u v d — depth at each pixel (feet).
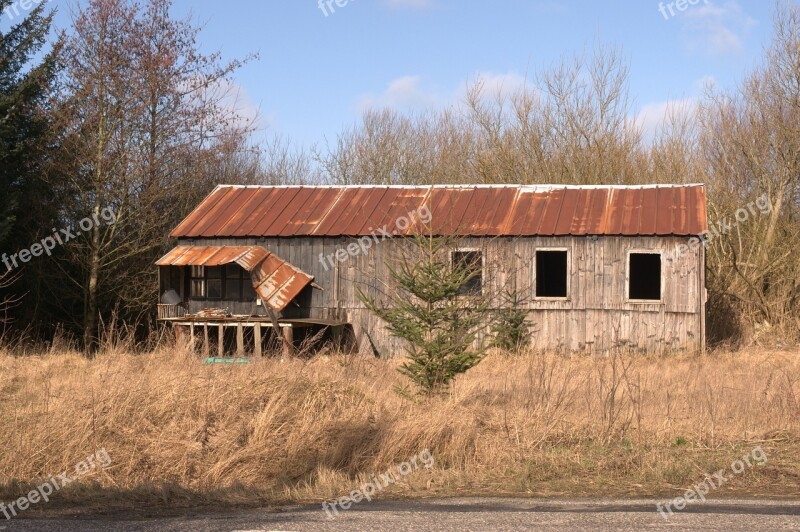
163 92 82.02
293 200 74.08
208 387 32.71
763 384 42.55
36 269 77.15
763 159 89.20
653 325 63.36
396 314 37.52
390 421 31.40
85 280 79.92
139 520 21.81
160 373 36.86
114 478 27.50
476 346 63.93
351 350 67.21
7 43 76.33
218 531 20.15
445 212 68.80
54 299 80.53
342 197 73.72
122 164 79.71
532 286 65.26
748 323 78.48
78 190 79.66
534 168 109.81
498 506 22.88
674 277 63.10
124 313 82.79
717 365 54.54
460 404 34.88
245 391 32.83
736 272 81.92
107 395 31.91
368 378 42.14
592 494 24.73
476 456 29.25
